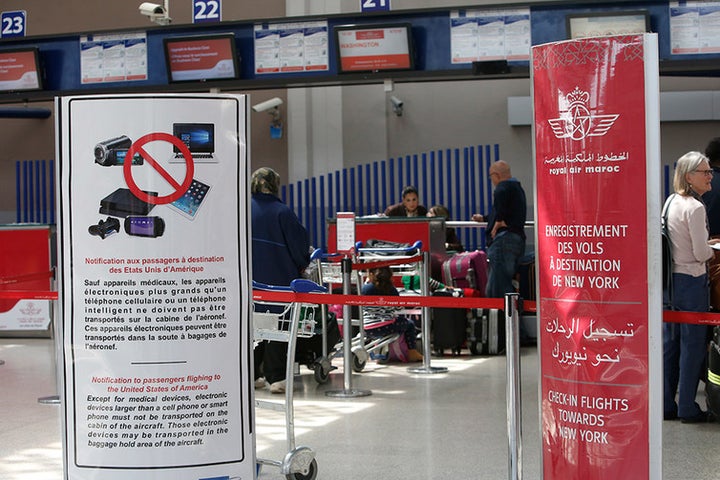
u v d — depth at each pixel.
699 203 5.93
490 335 9.60
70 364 3.99
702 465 5.12
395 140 15.25
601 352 3.93
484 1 14.38
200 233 3.98
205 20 11.30
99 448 3.98
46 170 15.92
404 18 10.72
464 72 10.58
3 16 11.88
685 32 10.06
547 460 4.12
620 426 3.92
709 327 6.39
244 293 4.04
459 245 11.23
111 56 11.58
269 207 7.44
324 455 5.50
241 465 4.05
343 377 8.30
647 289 3.85
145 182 3.94
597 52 3.86
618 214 3.86
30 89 11.79
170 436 3.98
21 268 11.55
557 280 4.01
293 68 11.09
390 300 5.27
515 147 15.04
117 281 3.95
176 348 3.97
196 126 3.97
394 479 4.96
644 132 3.81
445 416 6.59
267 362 7.51
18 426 6.48
